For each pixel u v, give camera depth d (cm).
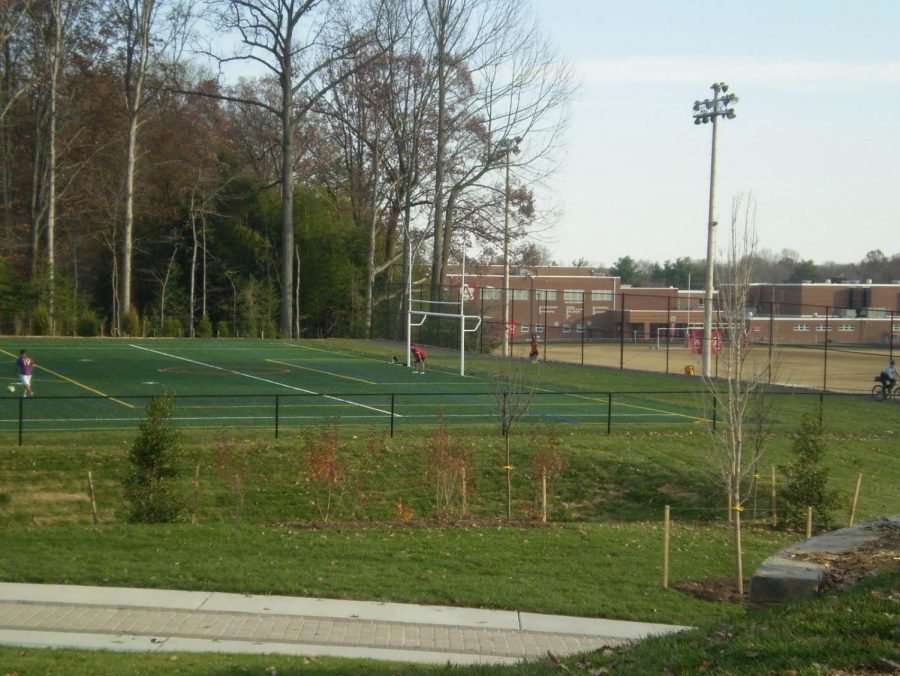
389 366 4469
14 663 889
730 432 1738
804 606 821
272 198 6756
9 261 5703
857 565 947
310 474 1961
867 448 2716
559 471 2177
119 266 6550
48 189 5703
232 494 2055
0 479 2034
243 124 7669
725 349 1983
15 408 2784
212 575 1302
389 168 6662
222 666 929
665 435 2672
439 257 5969
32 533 1565
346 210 7356
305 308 6775
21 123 5816
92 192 5959
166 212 6406
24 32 5462
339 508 2027
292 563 1398
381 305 6362
